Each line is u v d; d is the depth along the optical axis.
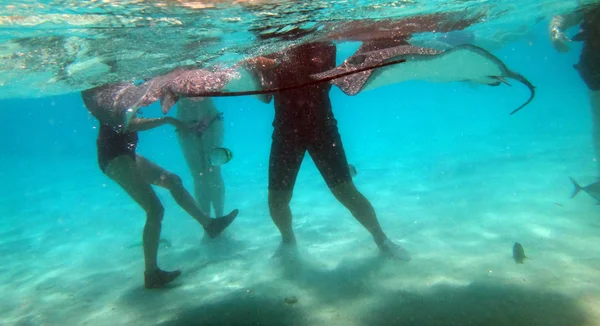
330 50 2.35
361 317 1.70
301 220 3.36
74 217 4.61
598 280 1.76
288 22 2.03
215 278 2.30
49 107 31.09
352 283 2.01
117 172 2.21
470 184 3.84
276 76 2.16
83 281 2.57
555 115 10.39
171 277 2.29
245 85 2.05
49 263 3.03
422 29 2.84
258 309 1.87
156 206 2.27
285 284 2.10
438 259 2.19
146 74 2.67
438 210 3.15
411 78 1.93
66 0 1.52
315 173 5.82
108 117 2.07
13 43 1.98
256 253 2.63
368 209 2.25
